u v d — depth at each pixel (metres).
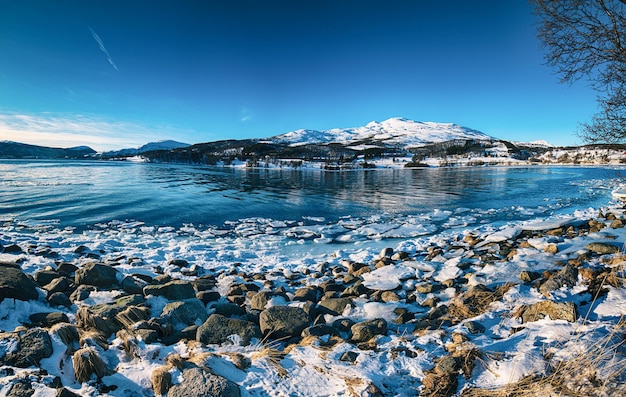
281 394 3.05
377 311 5.81
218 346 4.23
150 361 3.66
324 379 3.27
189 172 71.19
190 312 5.25
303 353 3.91
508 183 42.81
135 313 4.94
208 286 7.44
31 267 7.68
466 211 21.00
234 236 14.65
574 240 8.86
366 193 32.06
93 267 6.71
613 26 6.52
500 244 10.32
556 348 3.35
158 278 7.58
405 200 26.75
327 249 12.43
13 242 11.51
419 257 9.92
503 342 3.69
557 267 6.90
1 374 3.10
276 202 25.31
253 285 7.57
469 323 4.36
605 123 8.57
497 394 2.92
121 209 20.53
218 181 46.53
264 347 4.28
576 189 33.56
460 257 9.00
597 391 2.68
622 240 8.37
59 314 4.79
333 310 5.99
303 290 6.94
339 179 54.75
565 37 7.21
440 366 3.31
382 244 13.08
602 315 4.05
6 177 43.59
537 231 11.65
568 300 4.69
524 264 7.13
